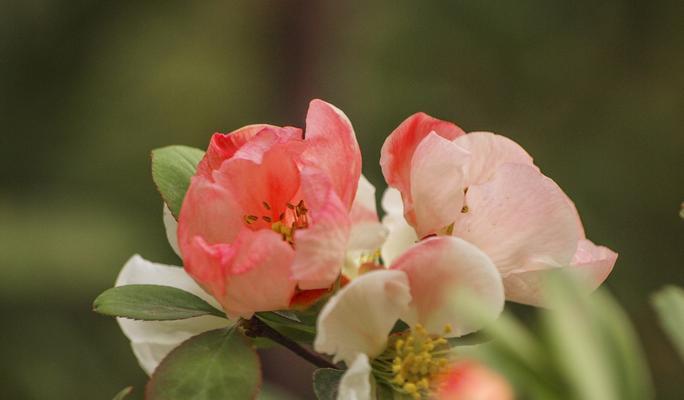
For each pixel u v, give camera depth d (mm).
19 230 12641
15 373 11602
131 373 11969
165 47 15383
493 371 1385
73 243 12594
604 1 12828
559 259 1834
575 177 11992
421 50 13164
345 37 13688
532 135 12609
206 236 1774
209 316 2014
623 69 12711
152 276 2045
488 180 1974
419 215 1917
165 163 2012
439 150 1887
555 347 1361
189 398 1724
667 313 1468
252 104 14430
